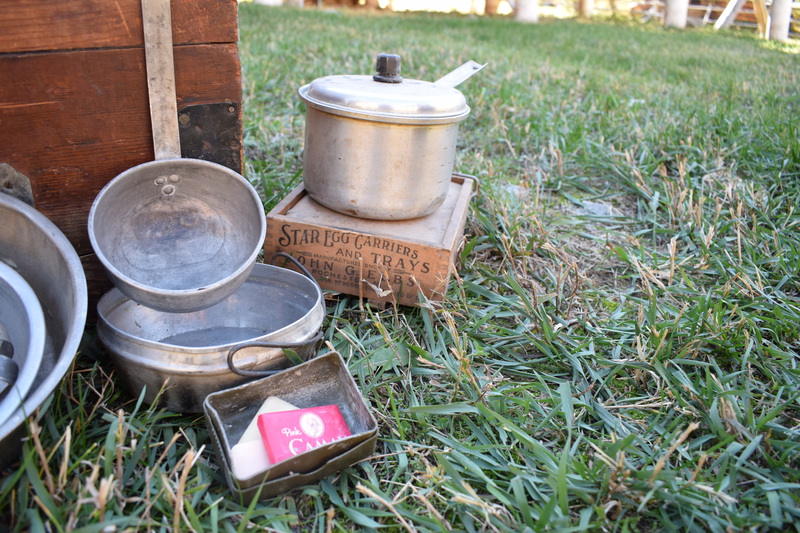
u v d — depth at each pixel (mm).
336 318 840
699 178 1305
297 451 644
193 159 758
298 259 887
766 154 1388
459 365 791
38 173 726
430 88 880
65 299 680
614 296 965
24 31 672
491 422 727
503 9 6707
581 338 849
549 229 1127
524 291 949
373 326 859
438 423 729
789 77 2432
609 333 885
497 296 902
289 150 1326
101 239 725
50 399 613
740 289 928
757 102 1882
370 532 621
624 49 3115
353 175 859
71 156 732
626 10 5969
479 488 669
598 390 774
